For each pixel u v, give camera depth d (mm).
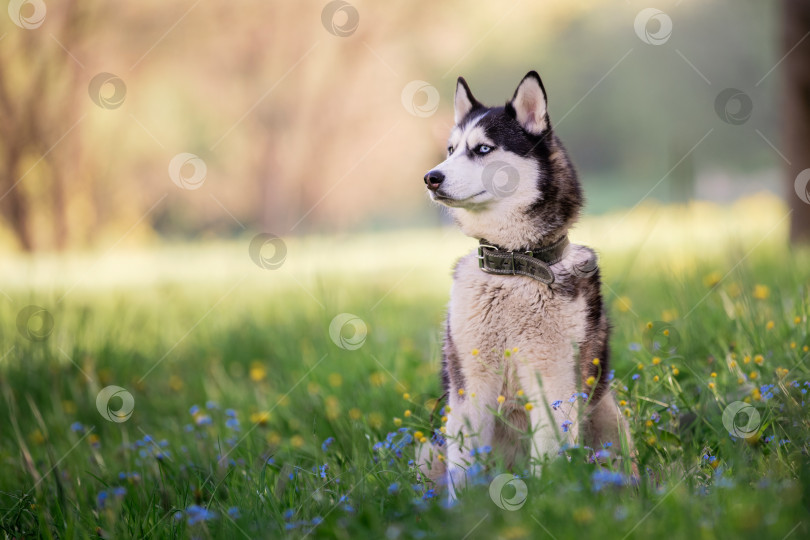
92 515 3596
